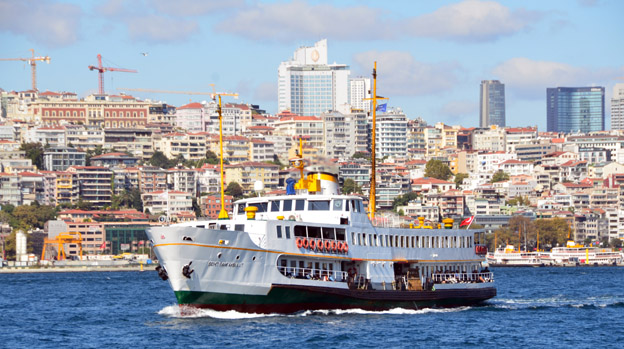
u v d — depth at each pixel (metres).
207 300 129.75
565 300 192.88
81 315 165.62
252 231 131.25
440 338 128.75
